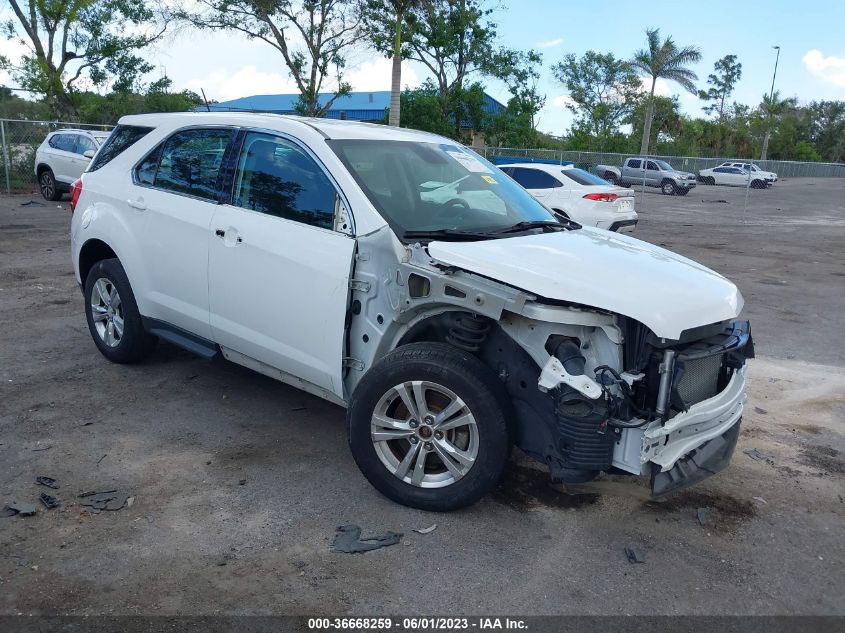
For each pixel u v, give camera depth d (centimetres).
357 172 425
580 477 352
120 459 434
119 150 569
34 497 385
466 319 371
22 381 551
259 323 449
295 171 443
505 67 3306
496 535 369
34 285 881
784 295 1029
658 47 4875
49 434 463
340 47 2917
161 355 620
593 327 352
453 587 325
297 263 421
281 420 502
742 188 4125
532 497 410
